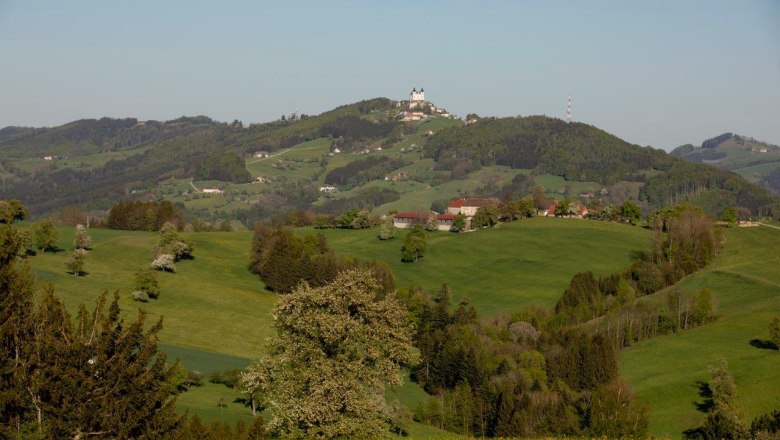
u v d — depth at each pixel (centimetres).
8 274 3716
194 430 5850
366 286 5434
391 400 10600
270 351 5275
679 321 13562
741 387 10469
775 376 10600
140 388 3741
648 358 12331
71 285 14238
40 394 3581
